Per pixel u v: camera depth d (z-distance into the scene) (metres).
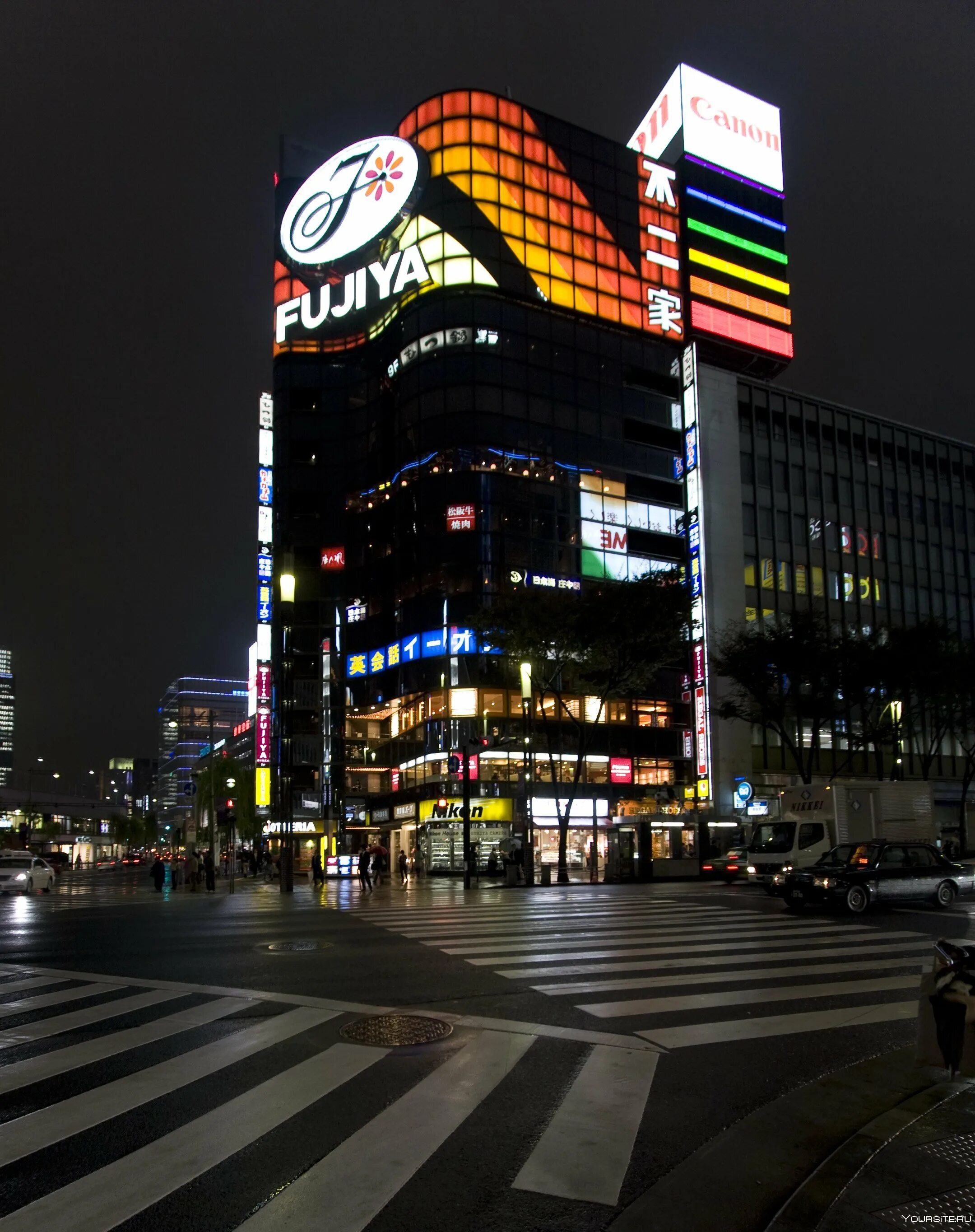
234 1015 9.09
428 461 56.66
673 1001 9.67
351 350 67.69
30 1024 8.88
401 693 56.44
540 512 56.84
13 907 25.95
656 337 65.31
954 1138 5.18
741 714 46.72
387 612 61.00
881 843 20.27
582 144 65.38
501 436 56.69
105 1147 5.43
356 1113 6.03
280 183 73.50
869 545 66.94
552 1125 5.82
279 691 62.97
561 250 62.31
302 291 69.06
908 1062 7.13
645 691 57.09
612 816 53.34
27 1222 4.42
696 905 22.59
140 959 13.39
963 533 71.81
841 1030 8.37
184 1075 6.95
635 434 62.47
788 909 20.16
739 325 68.69
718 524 60.28
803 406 66.81
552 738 53.16
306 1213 4.53
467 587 53.53
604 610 40.44
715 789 55.16
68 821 151.38
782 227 73.19
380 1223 4.41
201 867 44.94
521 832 43.84
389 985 10.70
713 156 71.00
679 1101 6.29
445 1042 7.90
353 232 64.50
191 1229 4.35
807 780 42.97
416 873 50.53
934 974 5.79
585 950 13.64
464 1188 4.83
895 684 42.69
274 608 64.69
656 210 67.69
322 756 58.50
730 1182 4.82
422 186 60.91
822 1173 4.74
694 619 58.16
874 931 16.02
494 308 58.72
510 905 23.20
